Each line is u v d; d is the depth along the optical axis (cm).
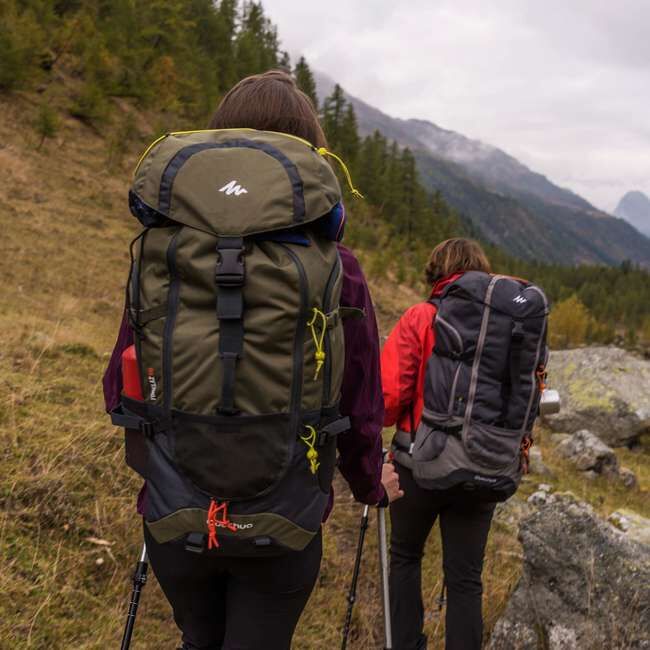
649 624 281
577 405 1327
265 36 8912
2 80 3284
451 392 272
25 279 1336
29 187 2350
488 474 271
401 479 297
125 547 325
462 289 276
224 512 143
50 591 273
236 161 146
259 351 139
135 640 275
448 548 295
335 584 364
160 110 4775
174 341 142
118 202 2650
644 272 14288
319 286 144
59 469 348
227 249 139
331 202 148
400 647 303
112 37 4666
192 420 141
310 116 172
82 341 710
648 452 1302
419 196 7344
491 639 333
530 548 336
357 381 166
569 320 4853
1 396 414
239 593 164
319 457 152
